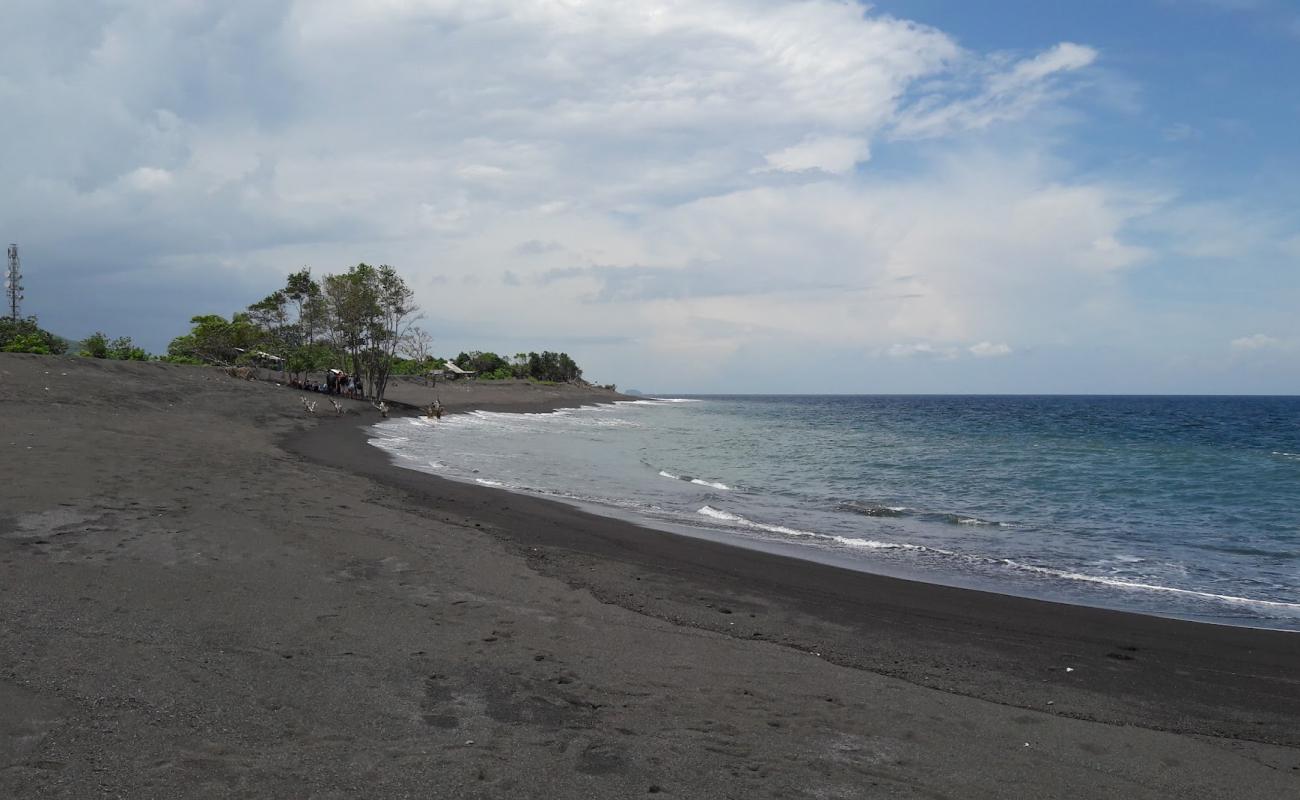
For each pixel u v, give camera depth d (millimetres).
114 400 24375
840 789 4434
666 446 35906
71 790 3691
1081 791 4684
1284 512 17969
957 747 5223
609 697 5625
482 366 109188
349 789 3943
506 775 4246
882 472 25734
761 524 15180
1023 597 10148
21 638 5551
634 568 10430
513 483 19250
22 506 9203
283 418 29828
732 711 5566
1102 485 22672
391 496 14164
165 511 9859
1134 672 7344
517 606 7879
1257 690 6941
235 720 4645
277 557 8562
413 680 5578
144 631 5961
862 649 7672
